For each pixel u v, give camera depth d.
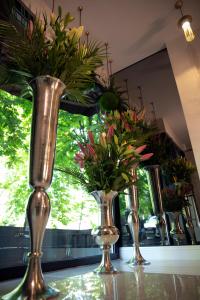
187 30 1.62
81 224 1.57
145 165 1.76
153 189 1.72
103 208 1.03
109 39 1.95
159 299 0.52
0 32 0.76
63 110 1.65
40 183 0.63
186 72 1.83
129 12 1.76
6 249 1.08
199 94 1.74
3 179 1.25
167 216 1.65
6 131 1.33
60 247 1.38
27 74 0.72
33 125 0.68
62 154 1.47
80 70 0.78
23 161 1.32
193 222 1.57
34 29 0.75
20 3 1.45
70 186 1.54
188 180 1.65
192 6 1.71
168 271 0.97
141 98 2.00
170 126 1.80
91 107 1.74
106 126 1.22
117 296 0.56
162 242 1.61
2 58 0.80
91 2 1.69
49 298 0.54
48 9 1.66
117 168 1.02
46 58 0.73
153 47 2.03
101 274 0.93
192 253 1.50
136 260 1.27
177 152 1.72
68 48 0.76
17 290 0.55
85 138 1.19
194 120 1.70
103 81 1.96
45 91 0.71
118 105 1.72
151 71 2.05
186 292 0.58
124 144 1.06
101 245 1.02
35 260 0.58
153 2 1.69
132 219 1.34
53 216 1.43
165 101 1.90
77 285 0.71
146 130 1.46
